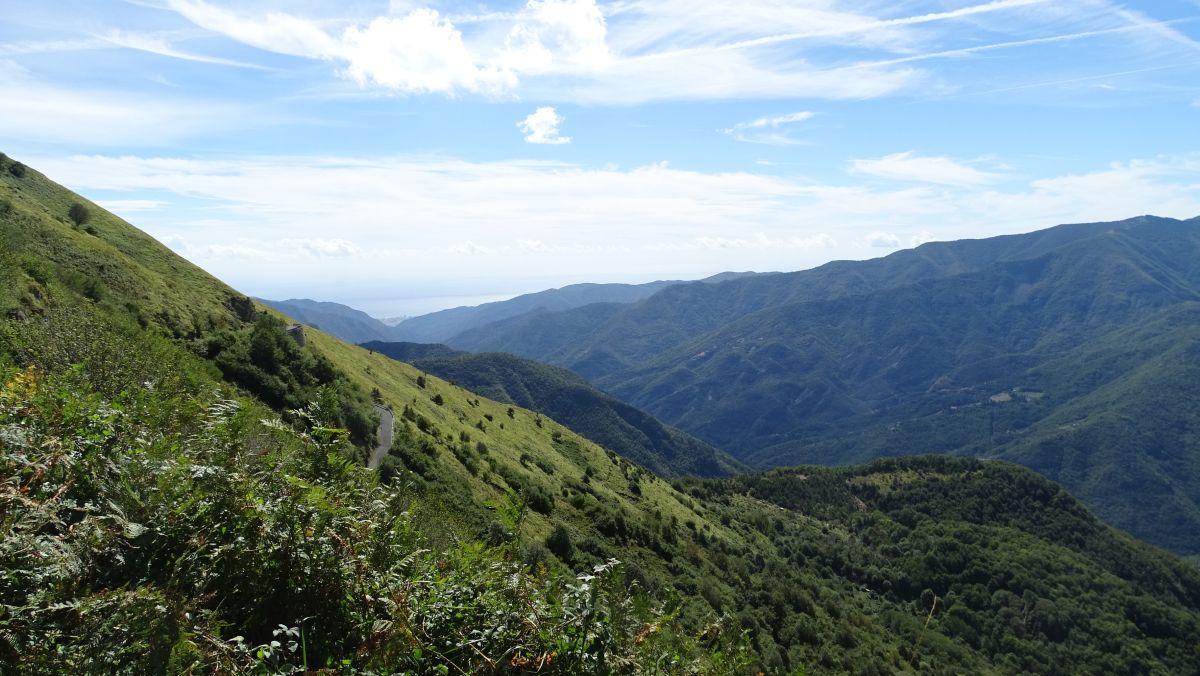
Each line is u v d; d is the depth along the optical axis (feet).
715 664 15.58
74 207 197.67
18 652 8.83
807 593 196.13
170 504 12.85
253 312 203.10
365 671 10.64
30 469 12.24
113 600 9.81
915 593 310.04
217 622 10.94
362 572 13.46
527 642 12.62
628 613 14.48
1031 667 233.96
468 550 16.96
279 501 13.39
